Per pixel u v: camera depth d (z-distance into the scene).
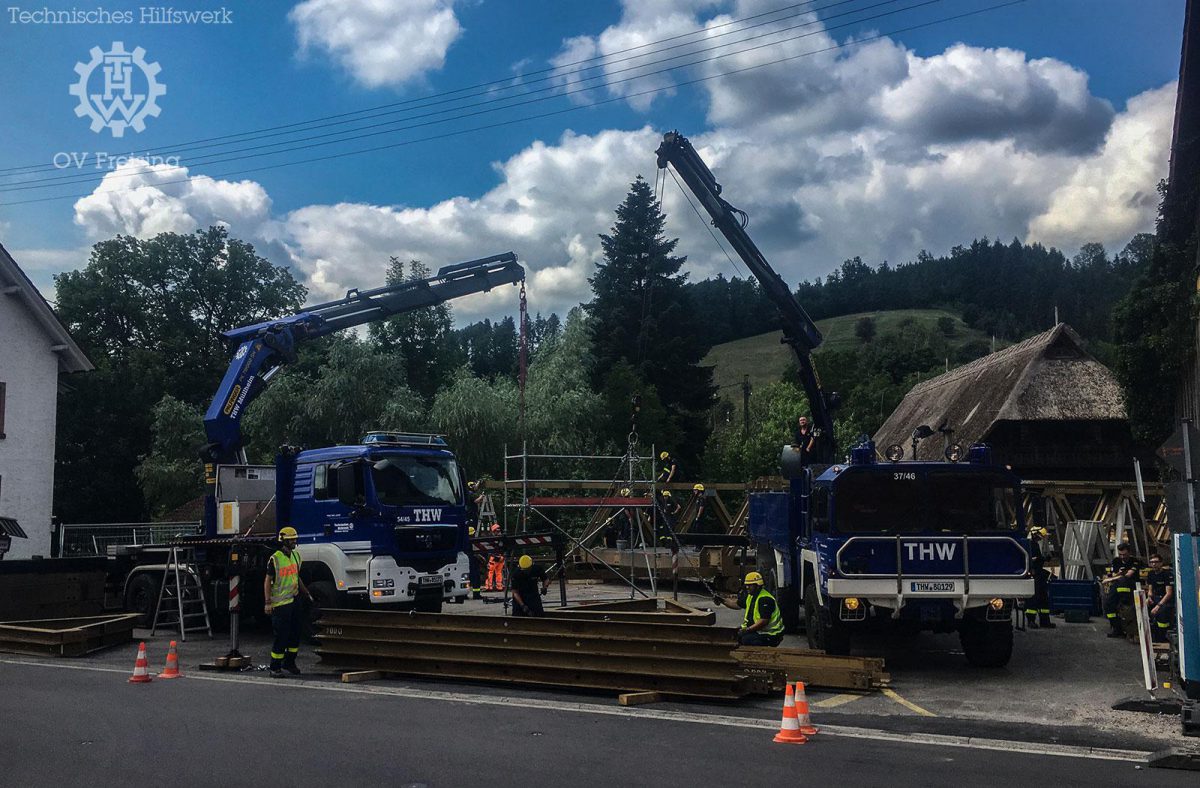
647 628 10.93
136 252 54.03
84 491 49.47
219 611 17.20
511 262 22.81
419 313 54.16
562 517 29.91
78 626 15.96
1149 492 22.03
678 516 24.94
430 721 9.27
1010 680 11.88
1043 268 177.62
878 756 7.89
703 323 59.38
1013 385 36.06
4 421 30.22
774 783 6.97
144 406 51.28
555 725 9.09
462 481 15.91
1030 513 21.83
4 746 8.13
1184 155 21.52
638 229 58.25
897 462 12.66
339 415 39.16
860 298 185.12
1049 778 7.24
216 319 55.94
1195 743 8.52
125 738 8.44
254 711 9.80
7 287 30.44
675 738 8.52
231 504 17.12
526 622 11.63
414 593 14.72
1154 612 13.72
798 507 15.12
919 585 11.97
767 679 10.69
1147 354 25.44
